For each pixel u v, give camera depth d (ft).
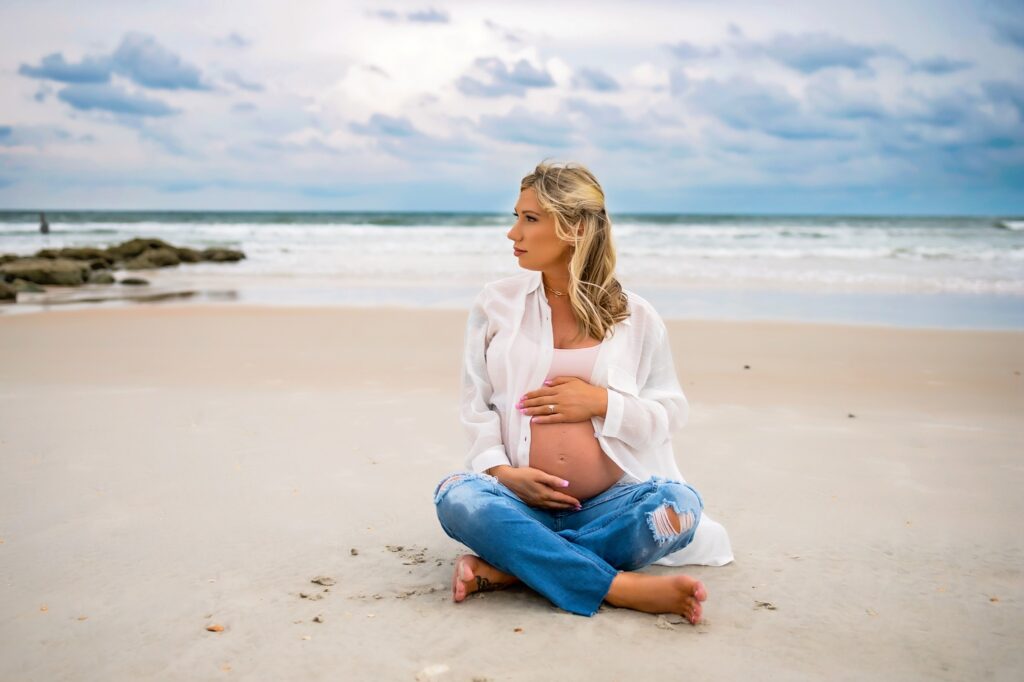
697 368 27.43
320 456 16.21
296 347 31.14
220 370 26.27
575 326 10.31
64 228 141.90
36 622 9.09
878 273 67.56
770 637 8.84
